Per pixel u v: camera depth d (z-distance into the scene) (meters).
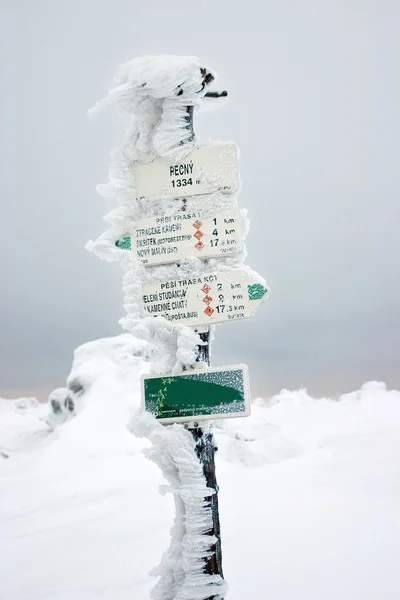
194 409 2.81
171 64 3.00
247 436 12.86
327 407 25.05
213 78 3.16
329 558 4.57
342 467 9.53
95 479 9.79
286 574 4.19
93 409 13.68
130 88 3.04
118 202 3.20
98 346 16.61
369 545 4.92
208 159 3.08
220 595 2.59
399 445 10.86
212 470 2.82
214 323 2.92
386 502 6.76
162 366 2.95
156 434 2.72
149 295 3.03
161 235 3.07
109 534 5.96
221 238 2.99
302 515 6.32
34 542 5.87
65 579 4.47
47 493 8.98
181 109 3.14
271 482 9.04
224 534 5.54
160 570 2.70
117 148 3.21
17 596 4.09
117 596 3.88
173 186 3.11
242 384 2.78
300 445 12.89
